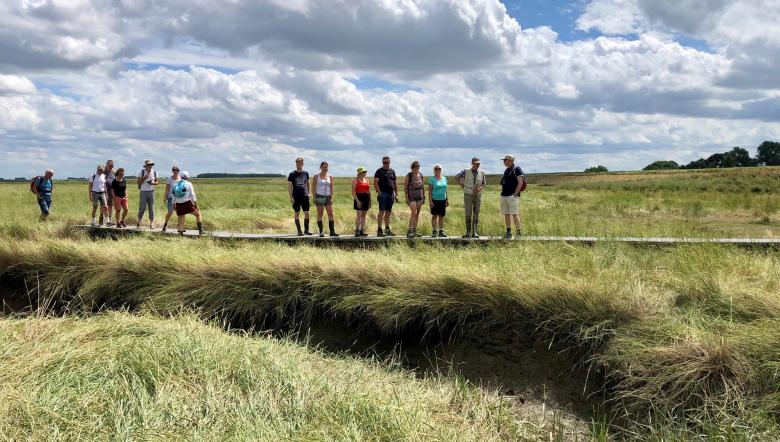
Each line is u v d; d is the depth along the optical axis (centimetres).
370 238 1173
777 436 465
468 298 722
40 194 1641
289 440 404
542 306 680
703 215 2131
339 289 807
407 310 738
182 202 1345
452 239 1131
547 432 539
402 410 460
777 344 537
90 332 601
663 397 537
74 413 420
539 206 2628
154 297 846
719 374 531
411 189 1212
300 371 532
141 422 422
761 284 698
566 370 641
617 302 642
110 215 1581
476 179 1195
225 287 841
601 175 10494
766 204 2311
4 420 397
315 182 1263
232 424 429
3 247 1030
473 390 593
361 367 626
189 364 516
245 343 592
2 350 516
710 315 631
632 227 1392
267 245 1092
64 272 954
